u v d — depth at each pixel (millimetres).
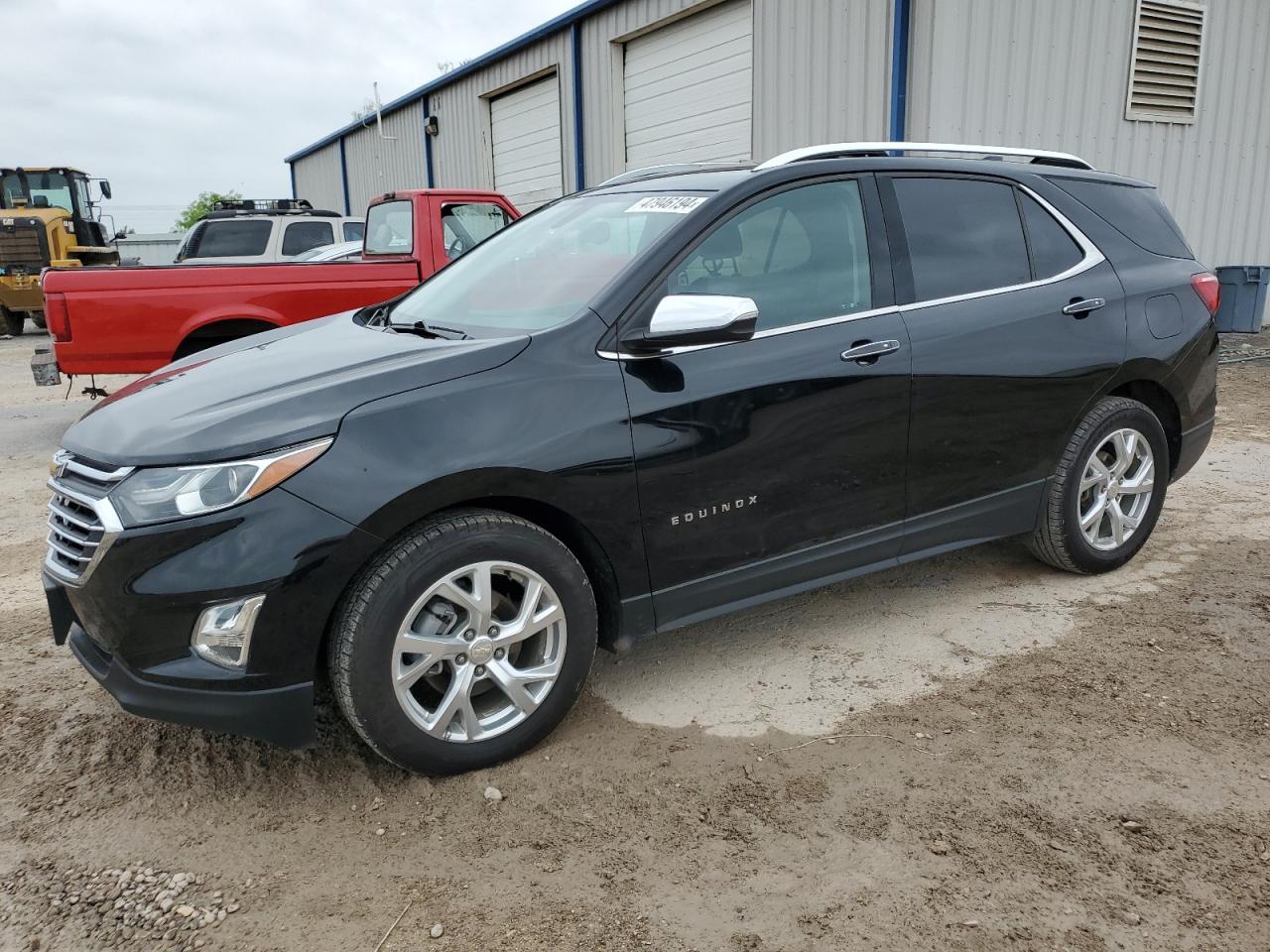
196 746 2988
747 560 3184
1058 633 3678
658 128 13188
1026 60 9625
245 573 2406
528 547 2748
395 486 2508
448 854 2457
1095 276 3965
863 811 2584
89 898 2312
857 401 3277
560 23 14258
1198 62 10898
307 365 2965
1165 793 2633
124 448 2570
